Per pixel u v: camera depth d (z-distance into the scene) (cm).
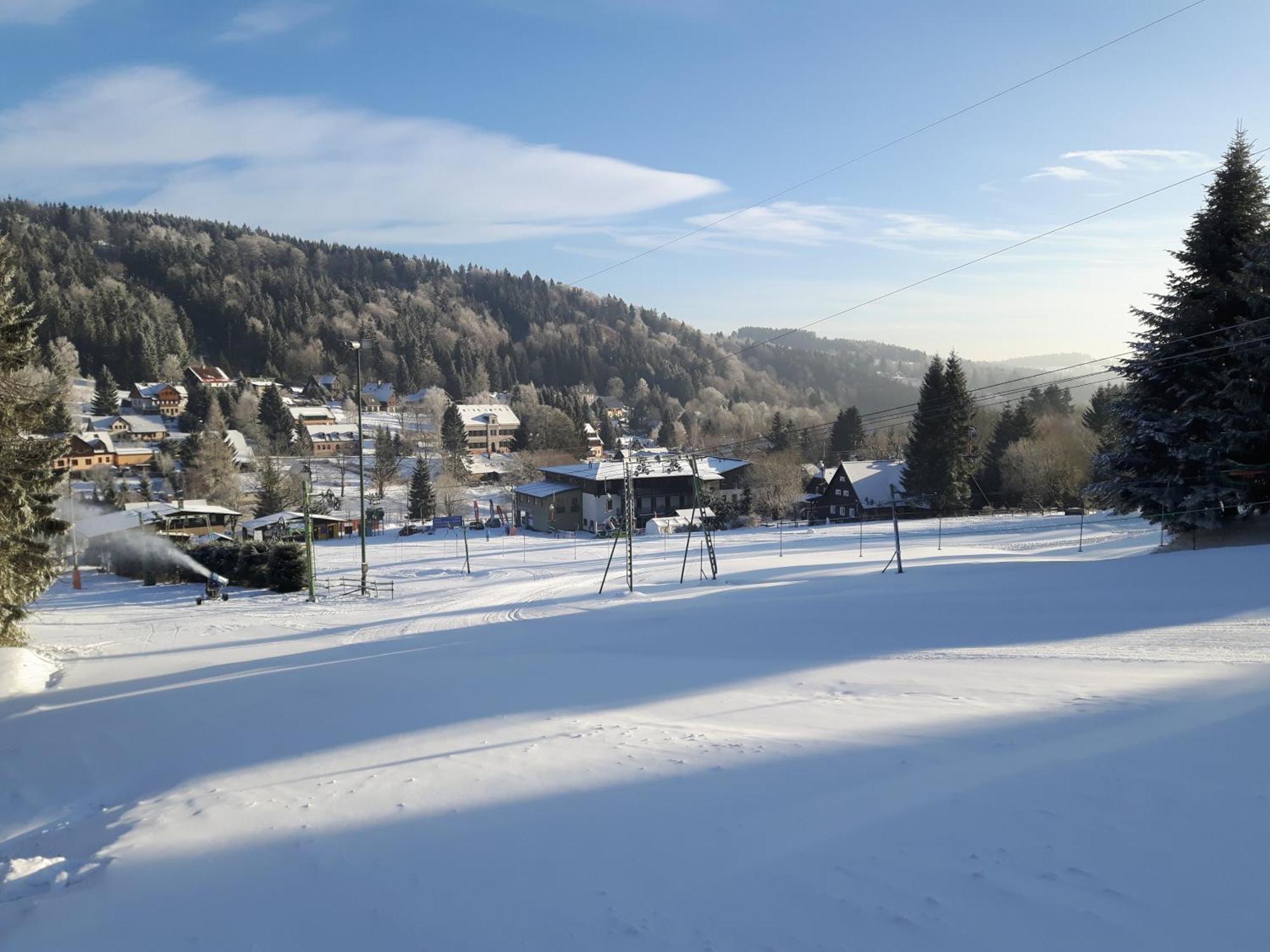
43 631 3656
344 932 509
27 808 984
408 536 8425
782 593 2959
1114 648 1460
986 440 9606
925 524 6450
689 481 8838
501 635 2477
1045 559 3766
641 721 1077
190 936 524
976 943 433
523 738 1014
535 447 13638
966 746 802
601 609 3094
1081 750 750
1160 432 3152
